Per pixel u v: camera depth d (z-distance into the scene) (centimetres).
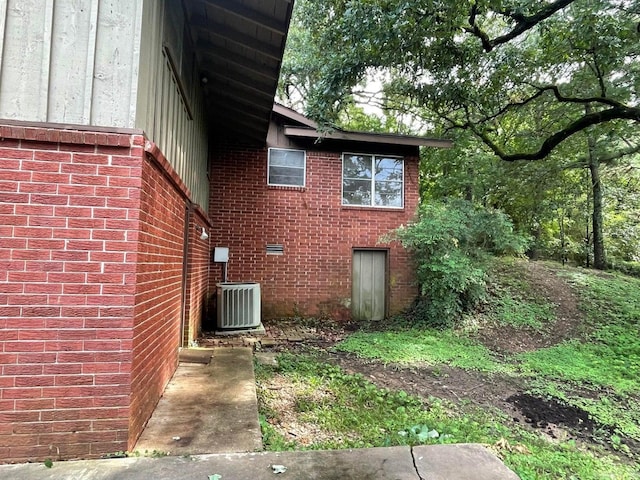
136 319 250
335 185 905
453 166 1379
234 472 223
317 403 403
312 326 837
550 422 434
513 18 615
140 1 258
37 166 236
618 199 1400
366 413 382
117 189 245
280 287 867
